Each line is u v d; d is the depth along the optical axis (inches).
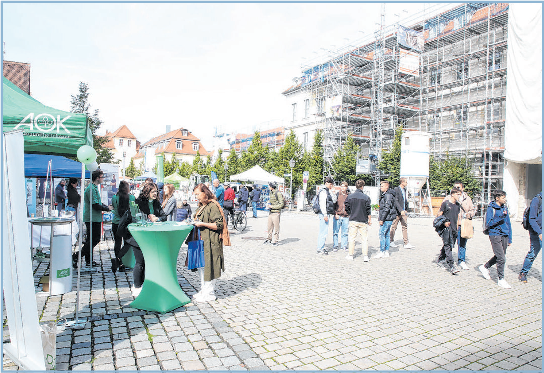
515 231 629.9
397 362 143.9
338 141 1323.8
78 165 359.9
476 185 916.6
